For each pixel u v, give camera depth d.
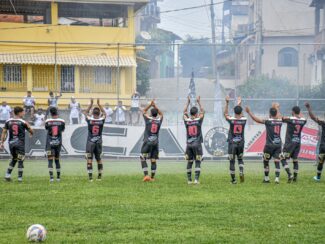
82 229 15.30
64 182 25.41
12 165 25.95
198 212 17.67
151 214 17.34
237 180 26.50
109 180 26.17
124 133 40.69
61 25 56.72
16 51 55.31
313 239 14.27
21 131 25.73
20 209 18.16
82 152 40.38
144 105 55.34
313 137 40.50
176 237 14.38
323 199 20.25
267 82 56.31
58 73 54.34
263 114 52.50
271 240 14.14
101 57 55.09
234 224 15.98
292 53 78.25
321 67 64.38
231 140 25.06
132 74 54.91
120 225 15.80
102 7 59.94
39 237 13.88
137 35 81.06
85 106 53.22
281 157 25.73
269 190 22.62
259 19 67.12
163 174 29.45
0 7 61.06
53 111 25.83
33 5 60.38
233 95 58.09
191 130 24.81
